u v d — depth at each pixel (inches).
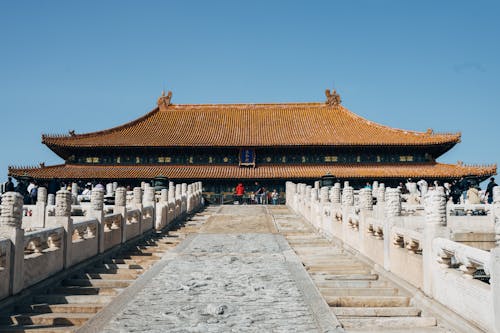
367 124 3211.1
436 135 2920.8
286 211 1964.8
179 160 3029.0
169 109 3523.6
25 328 536.1
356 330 539.8
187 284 684.7
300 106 3479.3
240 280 709.3
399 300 625.9
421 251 666.2
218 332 495.2
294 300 606.9
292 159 3019.2
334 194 1139.3
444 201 587.5
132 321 528.1
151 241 1130.0
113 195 1721.2
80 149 2955.2
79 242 780.0
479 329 468.1
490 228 1170.0
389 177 2770.7
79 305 605.6
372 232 852.0
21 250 595.5
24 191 1540.4
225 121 3346.5
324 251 1005.2
